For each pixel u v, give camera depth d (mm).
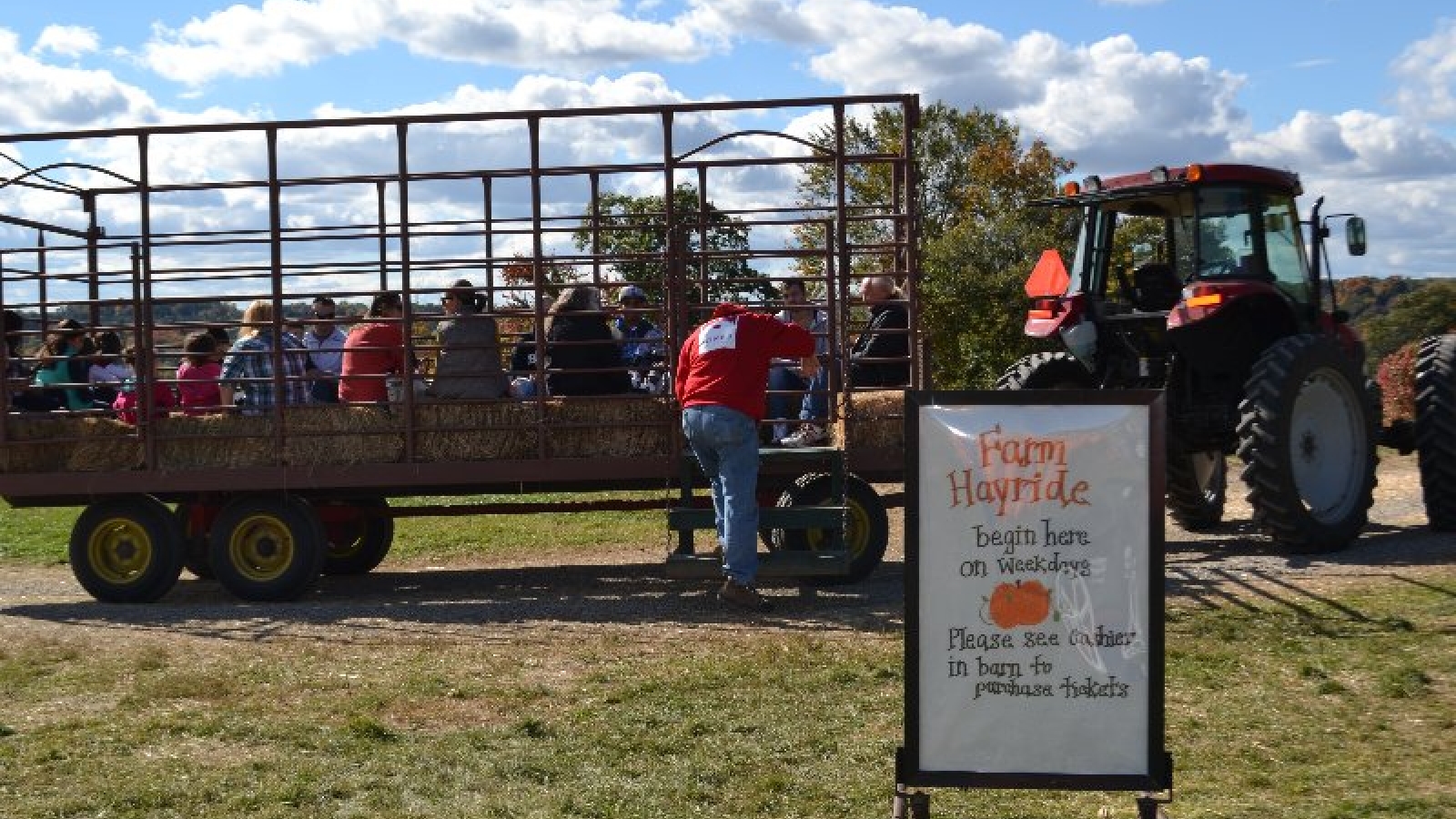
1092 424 4324
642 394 9492
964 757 4344
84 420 9852
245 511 9750
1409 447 10875
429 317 9570
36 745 5945
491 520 14148
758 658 7207
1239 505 13609
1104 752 4309
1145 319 10773
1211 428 10492
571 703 6512
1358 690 6328
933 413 4371
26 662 7660
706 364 8586
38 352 10953
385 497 10367
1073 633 4320
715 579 9875
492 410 9578
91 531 9875
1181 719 5957
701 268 9680
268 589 9695
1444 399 10281
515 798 5176
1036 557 4336
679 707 6355
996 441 4348
